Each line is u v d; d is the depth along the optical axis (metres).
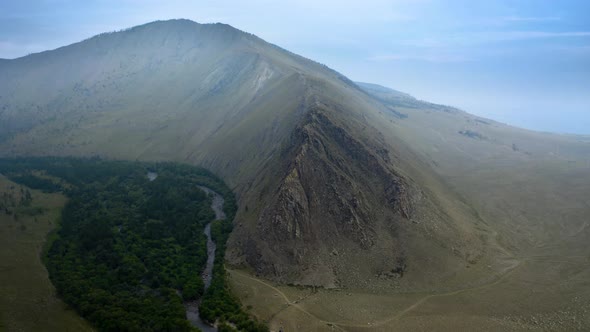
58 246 130.62
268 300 101.88
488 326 90.81
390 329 90.75
